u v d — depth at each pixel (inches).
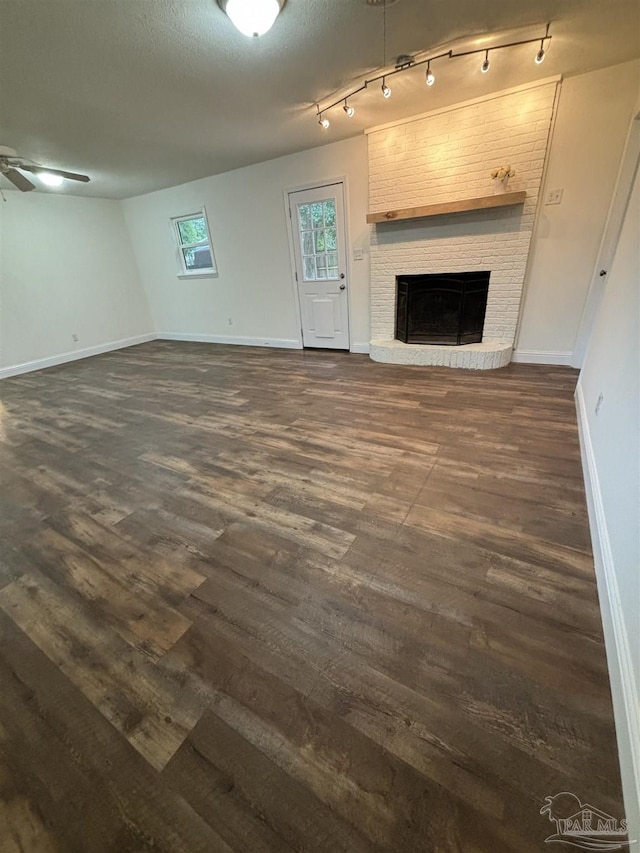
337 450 97.2
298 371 170.7
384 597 54.7
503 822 32.4
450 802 33.8
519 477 80.0
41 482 93.7
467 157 132.4
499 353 146.4
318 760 37.5
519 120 121.3
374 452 94.6
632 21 83.4
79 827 34.4
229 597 57.0
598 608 50.7
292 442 103.8
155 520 76.0
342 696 42.9
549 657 45.1
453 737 38.4
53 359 223.9
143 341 271.9
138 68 90.4
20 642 52.6
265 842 32.4
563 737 37.8
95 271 237.3
